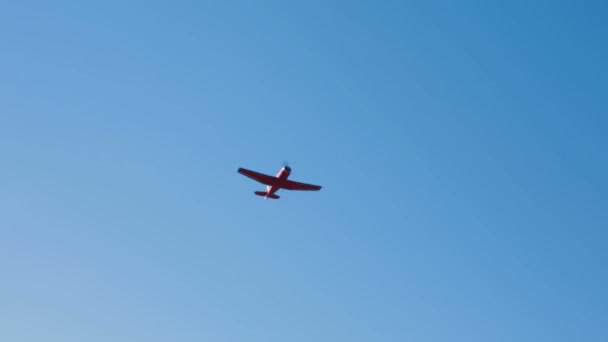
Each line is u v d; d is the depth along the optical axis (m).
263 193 81.06
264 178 74.12
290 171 74.31
